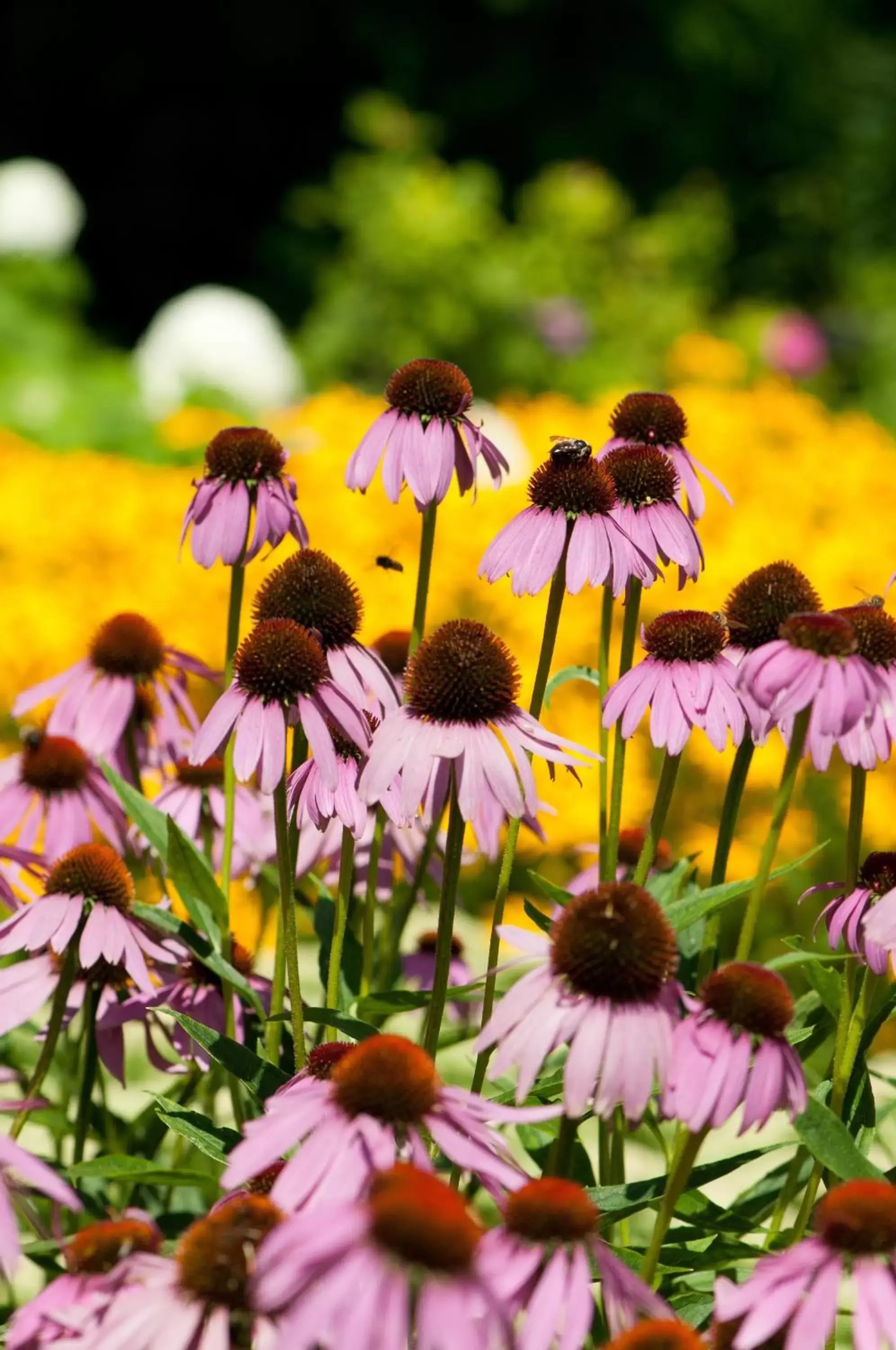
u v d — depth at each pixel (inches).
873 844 96.7
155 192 324.5
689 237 235.1
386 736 64.2
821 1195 67.1
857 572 118.4
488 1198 75.7
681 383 194.2
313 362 211.8
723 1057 60.7
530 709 67.4
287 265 287.3
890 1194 59.7
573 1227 59.4
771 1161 80.7
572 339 205.0
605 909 61.1
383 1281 57.2
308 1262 57.2
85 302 277.6
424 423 68.4
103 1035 69.8
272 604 67.2
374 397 205.8
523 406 157.3
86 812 72.5
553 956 61.2
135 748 74.3
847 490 139.5
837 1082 64.7
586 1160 67.2
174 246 325.7
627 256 222.4
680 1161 61.4
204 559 69.0
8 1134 66.5
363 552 115.3
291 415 140.2
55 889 66.8
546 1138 67.7
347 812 65.4
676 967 62.2
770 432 153.0
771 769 97.0
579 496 66.9
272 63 316.5
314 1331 56.9
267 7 305.3
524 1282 59.2
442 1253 57.2
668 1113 60.6
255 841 73.0
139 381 192.5
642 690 66.3
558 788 98.1
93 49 315.3
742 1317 60.0
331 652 67.1
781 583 67.2
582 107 291.6
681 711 65.9
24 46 312.8
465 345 208.1
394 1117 60.0
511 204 290.8
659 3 287.3
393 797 65.0
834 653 63.1
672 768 66.1
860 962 65.6
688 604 113.0
